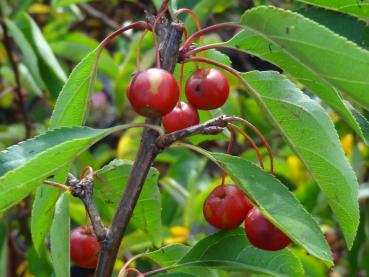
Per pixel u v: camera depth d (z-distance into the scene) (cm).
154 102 20
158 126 21
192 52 21
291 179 47
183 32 22
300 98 21
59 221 22
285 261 24
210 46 21
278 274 24
